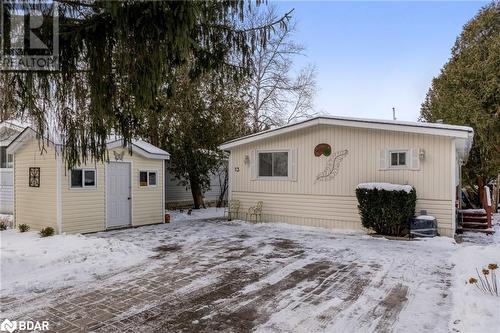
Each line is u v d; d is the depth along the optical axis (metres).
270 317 3.93
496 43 12.08
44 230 8.19
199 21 3.86
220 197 16.11
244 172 11.29
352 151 9.37
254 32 4.44
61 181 8.53
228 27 4.27
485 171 13.72
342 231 9.29
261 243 7.92
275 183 10.65
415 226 8.17
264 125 19.27
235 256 6.73
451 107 13.23
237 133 14.68
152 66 3.54
